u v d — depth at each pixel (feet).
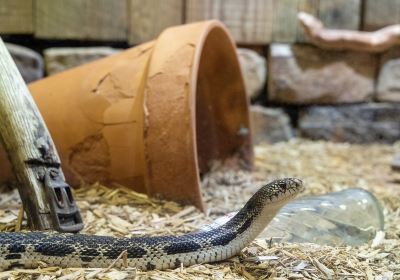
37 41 3.39
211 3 3.48
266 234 1.88
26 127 1.91
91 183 2.39
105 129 2.32
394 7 3.65
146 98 2.24
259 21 3.58
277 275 1.59
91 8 3.34
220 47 2.65
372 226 2.05
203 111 2.84
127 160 2.29
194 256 1.62
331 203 2.07
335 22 3.65
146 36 3.43
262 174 2.96
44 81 2.56
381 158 3.50
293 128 3.87
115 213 2.12
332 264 1.68
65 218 1.87
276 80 3.69
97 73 2.42
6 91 1.93
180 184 2.21
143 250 1.58
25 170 1.87
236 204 2.37
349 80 3.78
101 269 1.55
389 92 3.81
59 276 1.50
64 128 2.38
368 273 1.63
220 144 2.93
